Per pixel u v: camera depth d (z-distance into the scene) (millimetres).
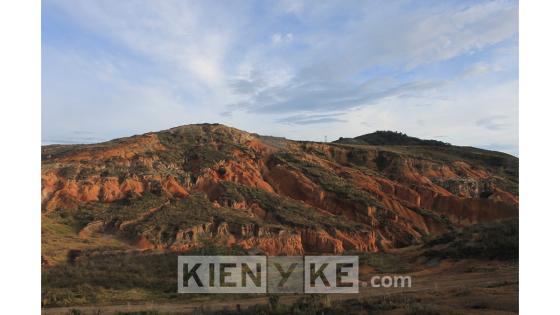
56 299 20047
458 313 13445
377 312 13992
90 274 25047
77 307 18797
